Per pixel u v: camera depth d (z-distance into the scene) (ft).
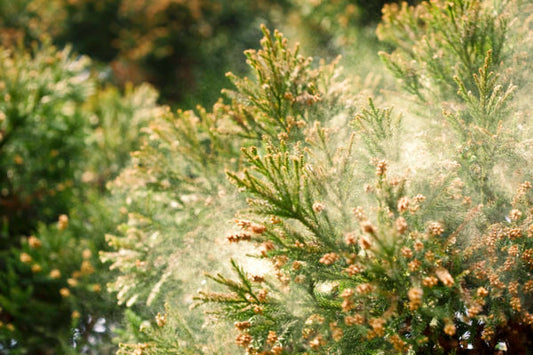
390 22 11.64
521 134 7.64
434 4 9.70
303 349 7.48
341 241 6.95
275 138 9.86
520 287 6.72
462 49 9.37
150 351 7.79
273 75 9.60
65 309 12.35
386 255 5.90
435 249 6.58
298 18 20.88
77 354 11.64
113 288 10.16
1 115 15.19
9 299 12.67
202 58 30.83
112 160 17.48
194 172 11.17
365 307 6.50
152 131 11.39
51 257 12.60
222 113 10.63
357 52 15.65
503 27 8.91
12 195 15.42
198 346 7.89
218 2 30.76
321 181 7.30
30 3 30.86
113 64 33.24
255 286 7.32
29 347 11.94
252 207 7.05
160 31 31.45
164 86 32.37
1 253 13.71
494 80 7.57
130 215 10.56
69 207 15.35
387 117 7.75
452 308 6.37
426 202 7.02
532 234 6.48
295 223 7.64
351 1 16.65
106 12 33.04
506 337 6.89
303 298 6.88
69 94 16.78
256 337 7.06
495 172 7.67
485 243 6.93
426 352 7.11
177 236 10.52
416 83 9.92
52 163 16.24
